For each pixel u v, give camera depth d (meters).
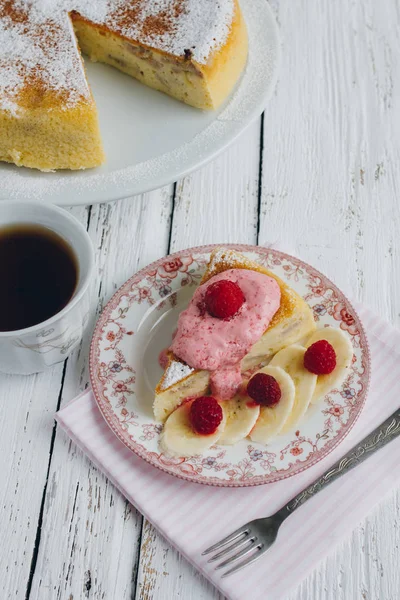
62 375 0.76
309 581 0.69
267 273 0.76
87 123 0.81
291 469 0.69
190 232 0.84
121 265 0.82
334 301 0.76
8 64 0.86
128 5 0.91
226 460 0.70
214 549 0.68
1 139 0.83
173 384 0.72
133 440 0.71
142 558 0.70
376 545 0.70
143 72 0.90
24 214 0.73
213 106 0.86
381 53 0.95
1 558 0.70
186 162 0.82
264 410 0.72
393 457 0.71
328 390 0.72
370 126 0.91
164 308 0.76
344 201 0.86
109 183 0.81
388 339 0.76
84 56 0.94
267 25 0.91
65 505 0.71
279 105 0.92
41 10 0.91
